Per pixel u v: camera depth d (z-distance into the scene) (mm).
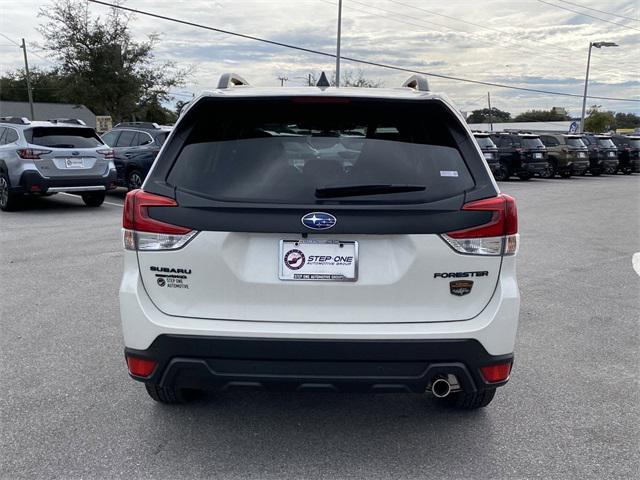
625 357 4762
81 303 5949
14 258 7961
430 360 2898
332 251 2891
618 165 31891
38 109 65438
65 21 34156
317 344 2846
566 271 7895
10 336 5000
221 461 3178
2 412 3670
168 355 2938
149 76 36719
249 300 2928
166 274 2957
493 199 2953
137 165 14102
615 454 3289
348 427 3562
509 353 3020
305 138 3041
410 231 2857
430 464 3178
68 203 14352
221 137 3078
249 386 2949
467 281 2938
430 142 3072
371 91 3188
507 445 3375
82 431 3461
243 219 2857
